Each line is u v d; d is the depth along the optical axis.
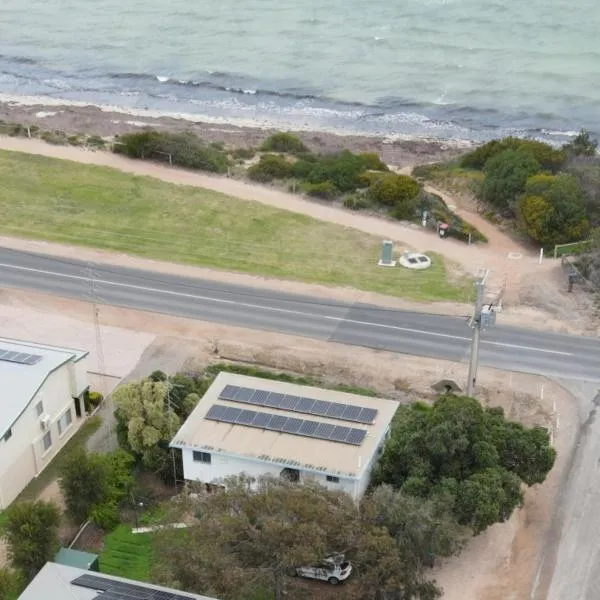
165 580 36.75
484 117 122.38
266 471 44.97
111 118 119.12
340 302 67.81
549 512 47.28
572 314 66.38
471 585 42.47
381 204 84.50
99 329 64.38
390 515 39.00
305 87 134.50
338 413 47.78
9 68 147.38
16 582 41.16
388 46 147.88
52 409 51.28
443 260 74.50
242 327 64.62
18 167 91.81
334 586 41.66
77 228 79.38
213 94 133.75
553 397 56.97
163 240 77.44
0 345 53.91
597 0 165.62
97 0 183.25
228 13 169.75
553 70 135.62
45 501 47.75
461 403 44.50
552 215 75.88
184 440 46.16
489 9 162.50
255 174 90.25
